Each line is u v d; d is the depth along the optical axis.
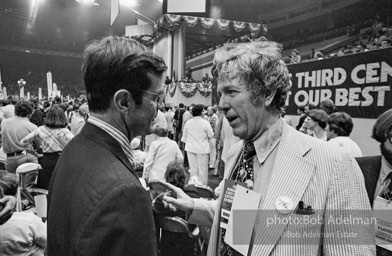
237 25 17.17
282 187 0.84
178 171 2.57
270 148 0.91
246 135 0.93
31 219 1.52
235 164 1.06
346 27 19.67
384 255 1.29
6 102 8.42
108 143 0.79
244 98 0.88
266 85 0.85
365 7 18.50
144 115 0.83
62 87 35.94
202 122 4.97
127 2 26.09
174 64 18.30
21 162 3.67
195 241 2.05
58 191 0.78
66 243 0.71
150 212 0.73
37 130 3.27
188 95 15.53
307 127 2.75
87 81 0.81
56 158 3.23
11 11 33.31
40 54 35.78
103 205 0.67
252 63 0.86
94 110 0.83
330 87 2.73
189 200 1.20
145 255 0.68
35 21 35.75
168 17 16.23
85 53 0.83
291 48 23.66
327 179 0.82
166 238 2.06
